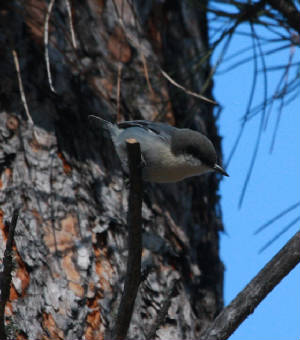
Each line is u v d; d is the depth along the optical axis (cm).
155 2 976
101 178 758
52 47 816
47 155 736
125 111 845
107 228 714
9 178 710
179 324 718
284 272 508
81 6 873
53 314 630
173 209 827
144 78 883
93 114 801
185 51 968
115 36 886
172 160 764
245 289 512
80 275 665
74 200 715
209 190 913
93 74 838
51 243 674
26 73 783
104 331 644
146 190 810
